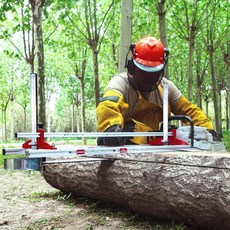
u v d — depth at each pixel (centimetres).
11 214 470
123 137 390
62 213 468
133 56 416
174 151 384
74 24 1358
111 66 1866
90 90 2966
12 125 2939
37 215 462
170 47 2134
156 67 407
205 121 457
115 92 415
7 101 2945
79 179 475
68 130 4266
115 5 1411
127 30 756
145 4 1131
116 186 413
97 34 1350
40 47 948
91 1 1538
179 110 469
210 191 320
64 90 3175
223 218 321
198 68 2178
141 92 432
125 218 431
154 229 387
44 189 640
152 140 413
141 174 380
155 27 1574
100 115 402
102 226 408
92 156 433
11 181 731
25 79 2791
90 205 499
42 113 953
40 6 942
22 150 336
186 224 381
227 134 2892
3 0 1009
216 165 321
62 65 2152
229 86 1939
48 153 329
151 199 379
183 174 344
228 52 1909
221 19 1694
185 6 1357
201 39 1789
